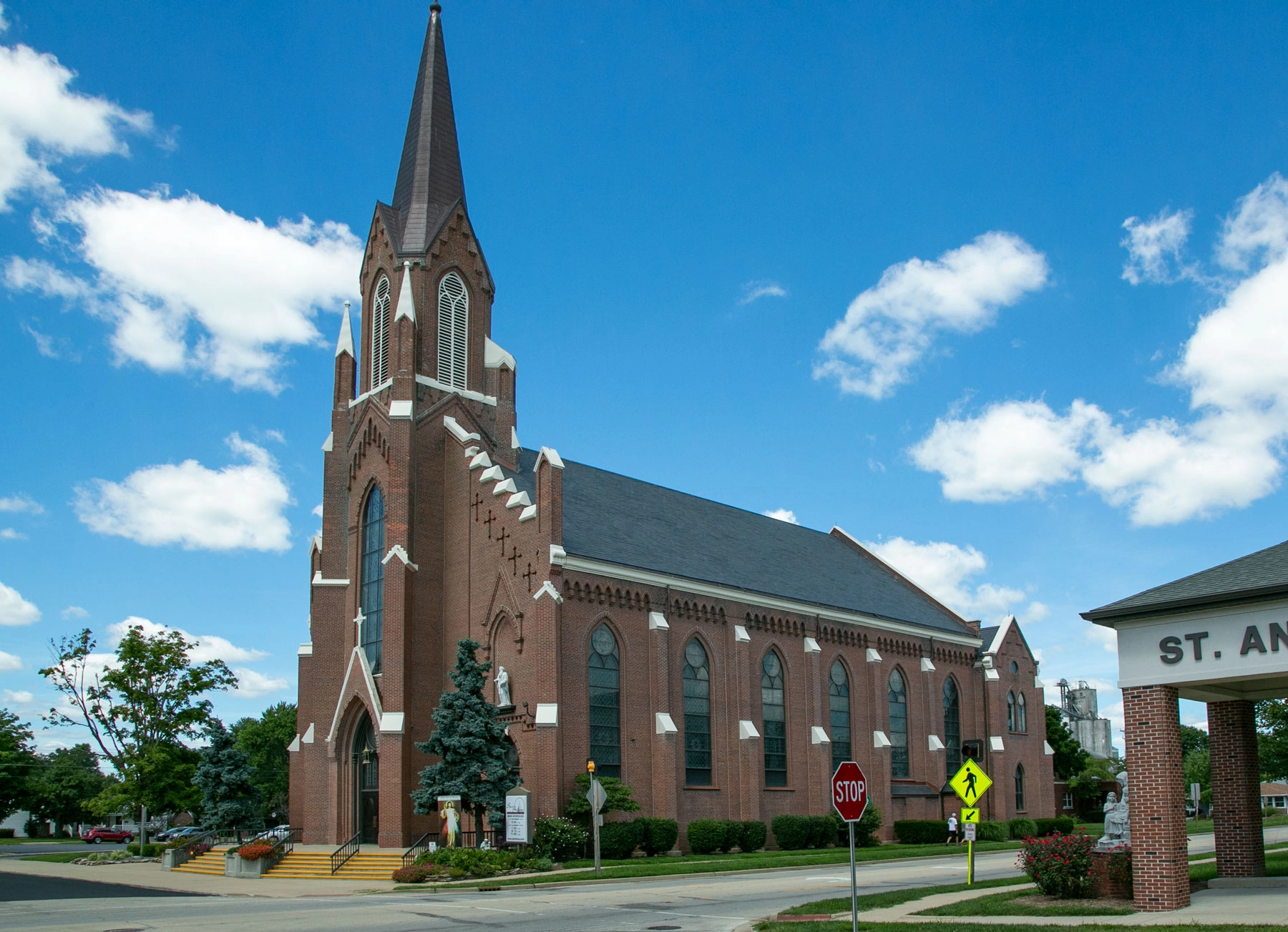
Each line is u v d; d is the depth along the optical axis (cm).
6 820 12050
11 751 9106
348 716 5209
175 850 5078
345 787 5150
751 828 5200
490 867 3891
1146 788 2541
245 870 4428
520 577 4850
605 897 3142
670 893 3231
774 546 6781
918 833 6078
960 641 7200
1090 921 2234
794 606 5925
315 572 5750
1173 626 2581
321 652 5431
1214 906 2425
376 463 5503
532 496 5509
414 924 2488
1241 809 2989
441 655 5184
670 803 4875
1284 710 6259
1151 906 2462
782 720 5781
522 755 4644
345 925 2494
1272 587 2409
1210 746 3066
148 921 2667
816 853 4941
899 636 6706
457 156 6153
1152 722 2572
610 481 6138
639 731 4950
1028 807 7356
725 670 5453
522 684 4731
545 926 2439
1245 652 2466
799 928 2270
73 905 3184
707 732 5322
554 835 4241
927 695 6788
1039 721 7656
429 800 4238
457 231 5894
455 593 5200
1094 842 2864
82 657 6194
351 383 5834
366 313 5941
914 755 6606
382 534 5403
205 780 5966
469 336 5825
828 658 6138
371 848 4762
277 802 11512
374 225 5938
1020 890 2917
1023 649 7669
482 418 5728
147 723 6150
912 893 2964
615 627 4969
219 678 6322
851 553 7831
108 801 5941
